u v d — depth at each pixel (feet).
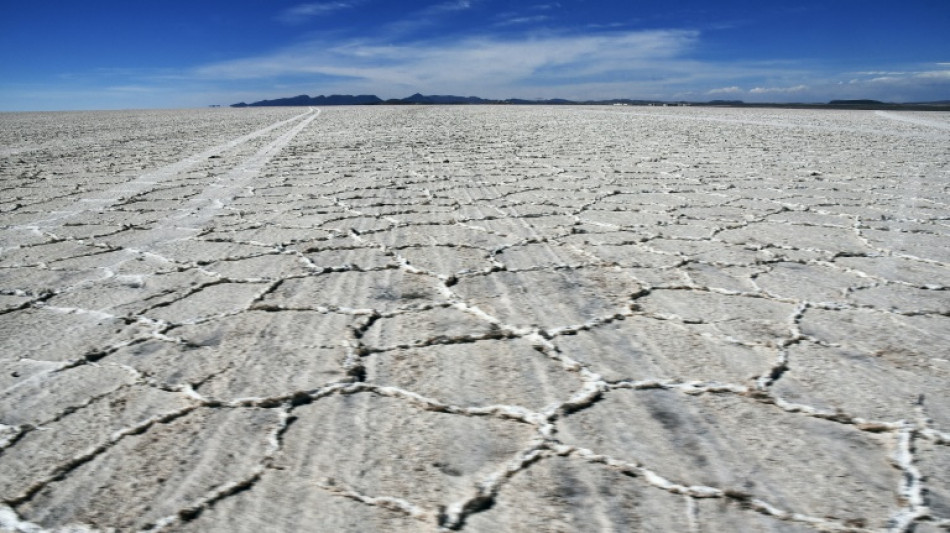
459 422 3.56
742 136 26.32
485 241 8.02
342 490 2.95
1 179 14.25
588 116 47.65
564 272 6.57
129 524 2.73
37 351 4.57
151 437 3.42
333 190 12.50
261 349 4.59
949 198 11.03
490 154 19.72
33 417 3.64
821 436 3.37
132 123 41.42
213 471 3.11
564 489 2.94
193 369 4.26
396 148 22.03
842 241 7.86
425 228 8.84
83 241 8.12
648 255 7.24
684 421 3.54
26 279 6.39
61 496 2.93
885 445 3.28
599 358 4.40
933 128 30.96
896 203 10.56
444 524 2.71
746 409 3.66
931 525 2.67
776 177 13.88
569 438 3.37
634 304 5.53
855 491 2.90
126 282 6.29
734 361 4.32
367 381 4.08
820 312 5.27
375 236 8.35
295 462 3.18
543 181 13.58
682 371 4.17
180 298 5.78
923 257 7.06
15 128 35.83
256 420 3.59
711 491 2.91
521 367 4.27
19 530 2.70
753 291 5.86
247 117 50.11
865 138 24.76
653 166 16.17
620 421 3.54
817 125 33.99
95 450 3.30
